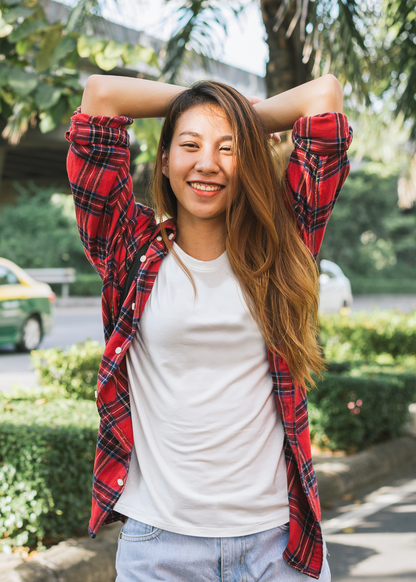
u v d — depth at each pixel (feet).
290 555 4.53
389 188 103.19
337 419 16.60
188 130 4.70
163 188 5.13
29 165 35.88
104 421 4.72
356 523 13.14
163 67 17.13
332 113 4.95
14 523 9.74
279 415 4.79
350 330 30.71
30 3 13.41
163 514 4.49
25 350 34.01
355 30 14.15
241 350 4.64
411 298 105.29
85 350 17.03
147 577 4.46
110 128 4.75
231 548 4.44
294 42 15.72
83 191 4.78
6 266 33.42
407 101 17.49
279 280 4.72
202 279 4.70
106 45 11.93
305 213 5.08
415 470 17.16
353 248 107.45
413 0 16.49
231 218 4.78
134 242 4.91
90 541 9.95
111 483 4.68
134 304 4.71
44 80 13.88
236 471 4.52
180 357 4.59
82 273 85.76
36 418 10.81
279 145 5.44
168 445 4.56
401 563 11.09
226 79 20.83
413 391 18.94
